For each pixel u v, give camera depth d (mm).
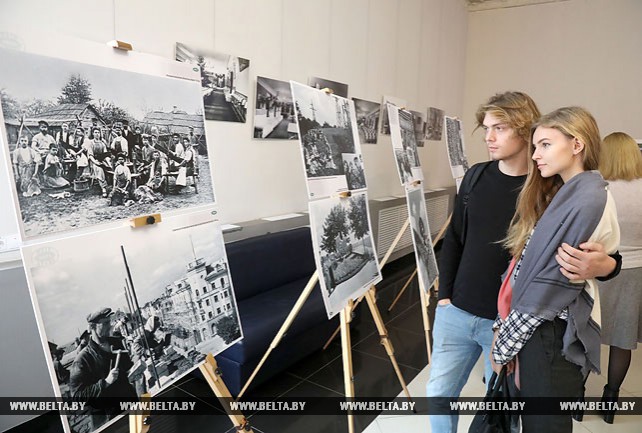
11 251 1945
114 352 1171
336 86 4070
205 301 1506
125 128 1284
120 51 1291
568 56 6078
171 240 1401
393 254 5281
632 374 2791
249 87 3148
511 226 1396
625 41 5684
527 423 1213
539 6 6195
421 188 3260
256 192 3357
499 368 1296
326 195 2072
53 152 1089
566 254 1104
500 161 1539
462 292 1583
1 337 1925
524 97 1454
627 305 2162
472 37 6766
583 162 1186
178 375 1357
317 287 3172
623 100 5781
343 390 2555
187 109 1521
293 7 3461
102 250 1173
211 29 2814
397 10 4914
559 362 1164
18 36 1028
